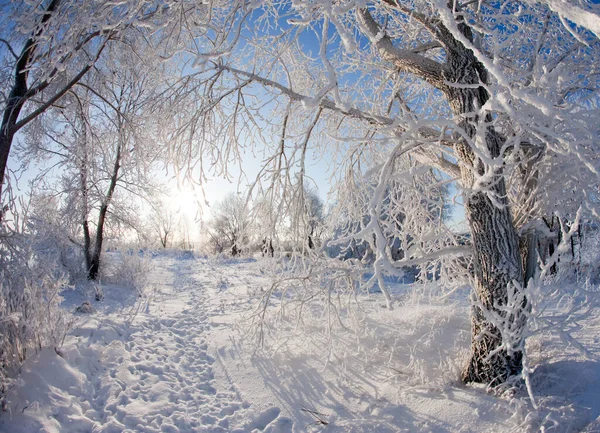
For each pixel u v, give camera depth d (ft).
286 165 17.56
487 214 14.10
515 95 7.23
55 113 25.66
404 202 19.60
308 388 16.76
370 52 22.02
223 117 18.31
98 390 16.52
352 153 20.93
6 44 18.31
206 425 14.49
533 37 16.61
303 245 19.02
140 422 14.28
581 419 11.29
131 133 20.01
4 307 14.44
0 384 12.97
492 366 14.07
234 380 18.39
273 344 22.16
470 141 9.93
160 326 26.86
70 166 41.91
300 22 9.30
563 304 20.65
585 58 15.28
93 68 21.38
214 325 28.09
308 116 22.02
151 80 18.13
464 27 14.58
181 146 17.67
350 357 19.35
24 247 17.08
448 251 15.35
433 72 15.30
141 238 51.88
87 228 46.14
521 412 11.79
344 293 21.03
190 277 61.52
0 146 17.29
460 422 12.28
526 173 15.85
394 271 8.76
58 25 12.81
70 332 20.63
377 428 13.03
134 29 16.97
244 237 20.72
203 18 14.76
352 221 21.27
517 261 14.15
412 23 19.89
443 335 21.49
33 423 13.00
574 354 16.34
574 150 8.35
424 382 15.25
